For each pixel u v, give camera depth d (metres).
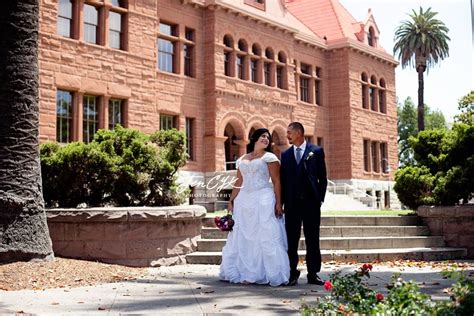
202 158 25.14
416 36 45.47
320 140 33.50
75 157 10.23
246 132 26.64
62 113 19.45
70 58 19.48
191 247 10.30
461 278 4.04
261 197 7.41
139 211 9.48
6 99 8.22
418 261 10.32
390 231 11.77
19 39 8.36
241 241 7.47
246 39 27.17
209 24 25.58
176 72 24.45
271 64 28.88
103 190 10.70
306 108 32.06
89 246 9.32
